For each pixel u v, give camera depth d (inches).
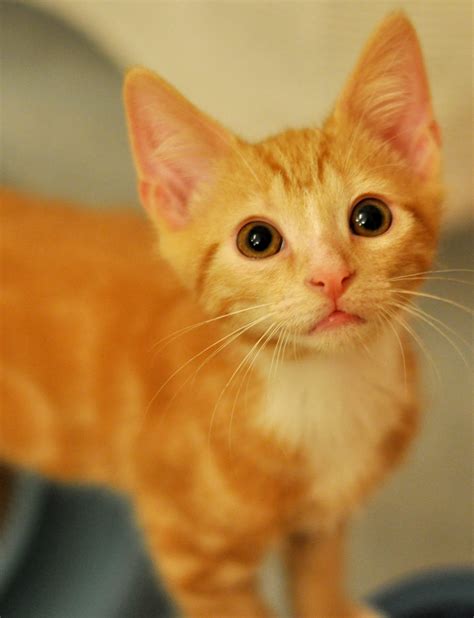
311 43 19.1
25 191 18.3
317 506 13.4
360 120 12.0
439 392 19.0
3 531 17.3
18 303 14.6
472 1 17.7
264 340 11.9
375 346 12.4
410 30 11.5
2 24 21.4
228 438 12.7
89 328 14.2
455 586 14.4
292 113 19.6
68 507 17.9
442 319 19.3
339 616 15.1
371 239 11.3
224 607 14.1
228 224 11.7
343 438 12.9
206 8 19.6
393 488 18.3
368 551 17.6
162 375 13.3
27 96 21.0
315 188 11.4
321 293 11.0
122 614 16.6
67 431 14.9
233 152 12.0
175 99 11.7
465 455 18.5
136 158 11.9
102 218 16.1
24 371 14.7
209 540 13.4
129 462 14.2
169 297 13.9
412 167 11.9
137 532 16.9
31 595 16.8
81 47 21.5
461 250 19.6
